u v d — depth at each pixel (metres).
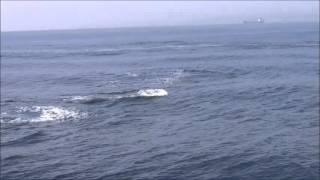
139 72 72.56
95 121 38.81
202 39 188.50
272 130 34.97
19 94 53.81
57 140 33.09
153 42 174.88
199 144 31.47
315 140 31.92
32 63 96.19
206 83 59.34
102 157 29.00
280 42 148.88
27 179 25.25
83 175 25.80
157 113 41.97
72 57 110.88
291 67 75.94
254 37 194.00
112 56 110.31
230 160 27.89
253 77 64.56
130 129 36.16
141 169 26.59
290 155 28.62
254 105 44.84
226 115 40.69
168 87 56.22
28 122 38.41
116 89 55.16
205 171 26.17
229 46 136.00
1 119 39.44
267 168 26.52
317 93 50.78
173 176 25.45
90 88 57.00
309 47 123.06
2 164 27.72
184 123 37.97
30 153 29.97
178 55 106.38
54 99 49.09
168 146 31.12
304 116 39.56
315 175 25.36
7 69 84.31
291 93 51.09
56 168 27.02
